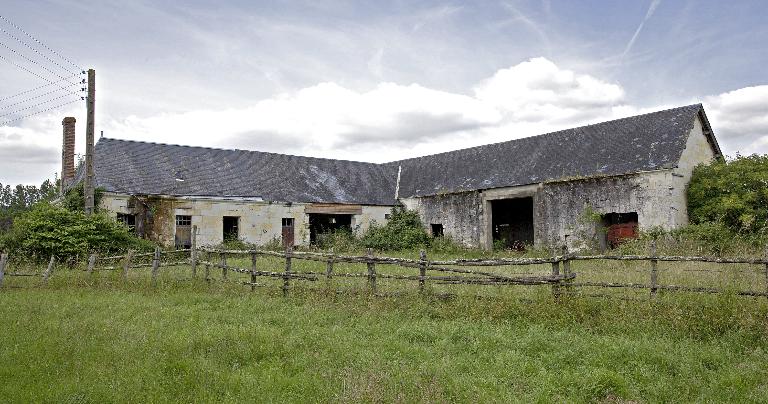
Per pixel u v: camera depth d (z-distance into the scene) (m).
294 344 7.22
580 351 6.82
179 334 7.69
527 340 7.27
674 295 8.28
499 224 29.77
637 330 7.66
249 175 28.02
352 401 5.18
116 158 24.89
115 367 6.25
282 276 11.86
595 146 23.91
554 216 23.39
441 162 31.02
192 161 27.28
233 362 6.56
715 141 22.75
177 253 17.88
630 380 5.86
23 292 12.75
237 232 25.83
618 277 10.04
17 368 6.13
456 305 9.38
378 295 10.38
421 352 6.87
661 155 20.78
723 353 6.62
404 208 30.00
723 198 19.50
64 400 5.24
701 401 5.27
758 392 5.44
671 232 19.06
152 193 23.59
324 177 30.38
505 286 9.94
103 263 15.98
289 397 5.39
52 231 17.86
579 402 5.26
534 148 26.59
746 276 8.82
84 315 9.44
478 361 6.55
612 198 21.59
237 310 9.81
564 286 9.08
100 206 22.17
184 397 5.41
